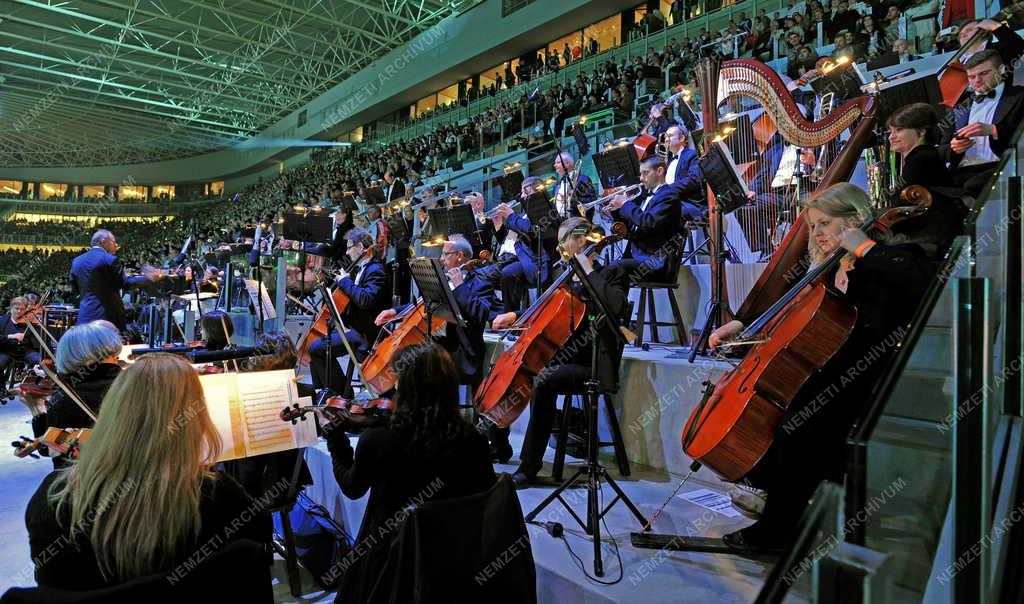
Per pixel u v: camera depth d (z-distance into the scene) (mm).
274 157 29641
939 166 2783
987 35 3742
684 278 4762
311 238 6004
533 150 10219
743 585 2139
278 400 2723
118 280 6324
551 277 5188
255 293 7391
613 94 11453
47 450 2439
